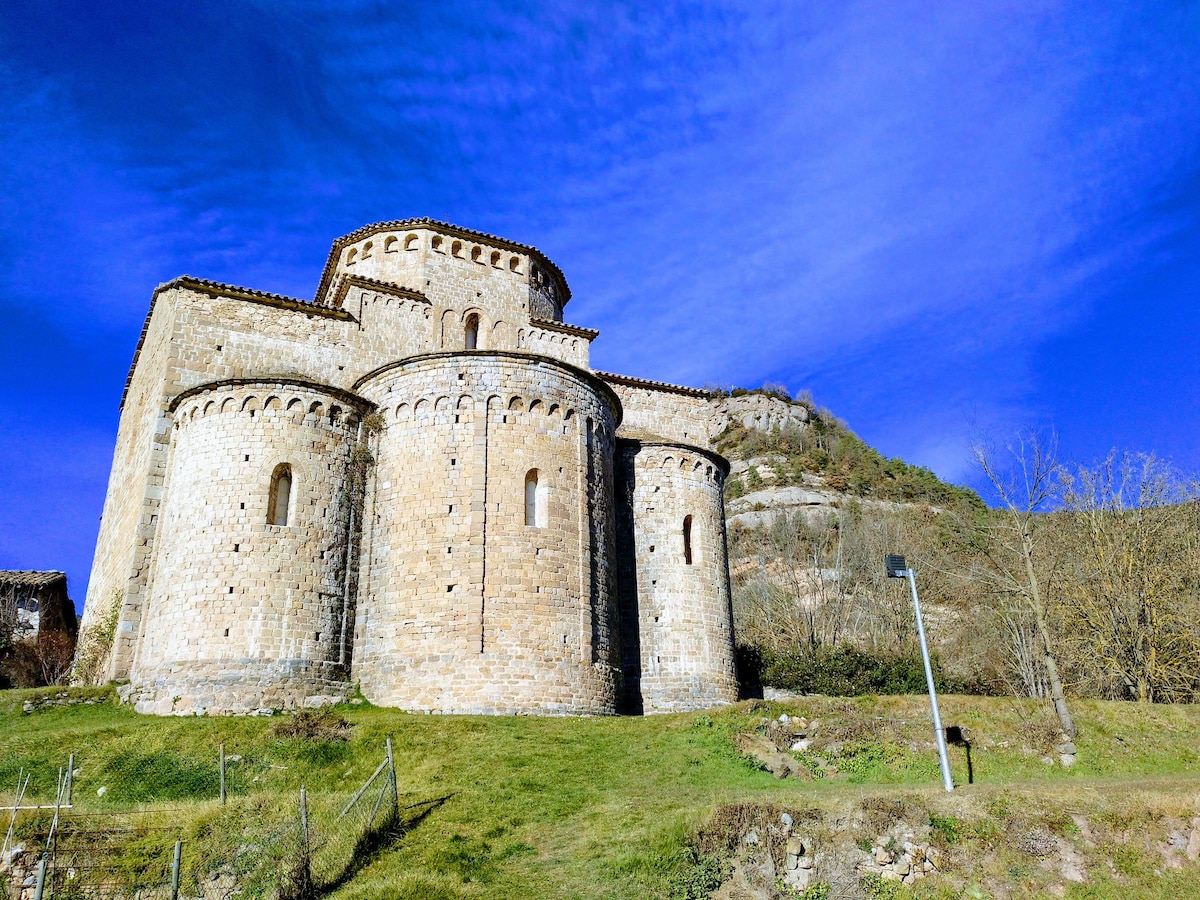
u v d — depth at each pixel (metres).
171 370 31.14
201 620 25.78
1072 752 25.50
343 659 27.23
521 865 16.67
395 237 37.88
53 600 46.91
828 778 23.14
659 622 33.69
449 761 21.42
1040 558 36.38
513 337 38.59
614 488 34.31
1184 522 37.22
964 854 18.12
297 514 27.56
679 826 17.42
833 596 59.97
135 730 23.00
